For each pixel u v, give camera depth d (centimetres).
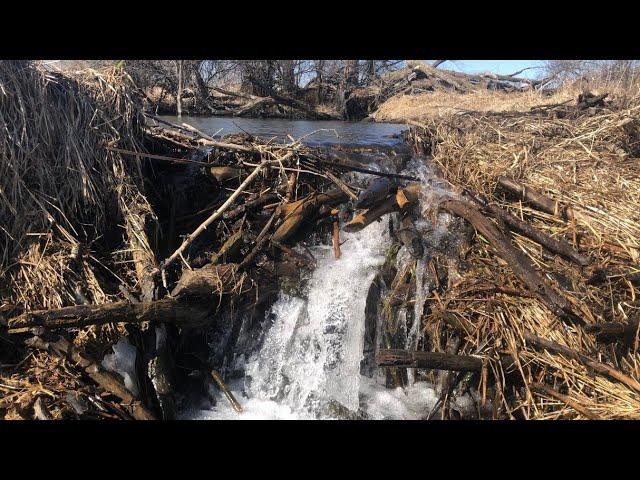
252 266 633
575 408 496
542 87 2119
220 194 718
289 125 1658
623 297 584
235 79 2723
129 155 661
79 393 477
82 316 496
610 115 888
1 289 524
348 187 719
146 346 550
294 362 623
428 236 673
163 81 2350
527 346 550
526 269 594
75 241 570
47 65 634
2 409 446
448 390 560
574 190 716
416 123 1043
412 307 629
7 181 550
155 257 602
